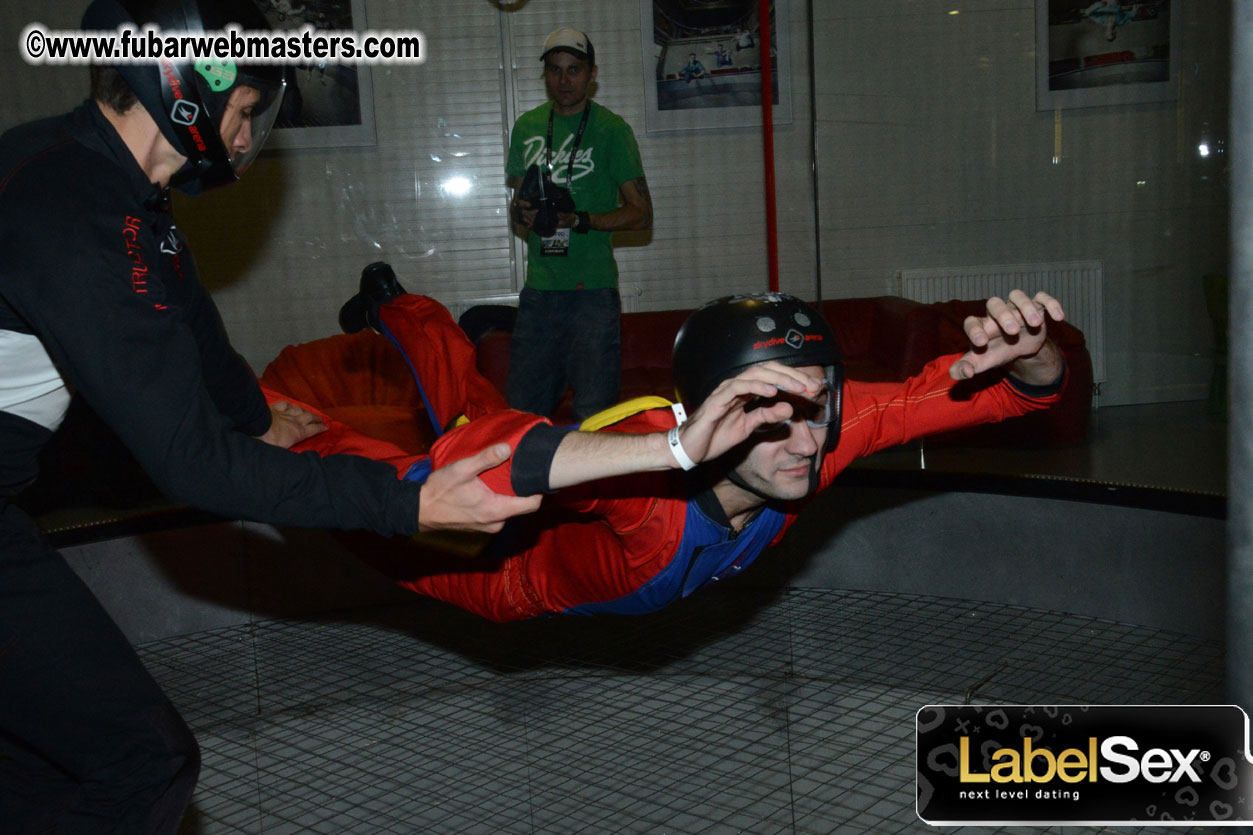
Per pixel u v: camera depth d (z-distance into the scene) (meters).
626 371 5.05
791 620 3.22
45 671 1.35
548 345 3.95
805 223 5.70
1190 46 5.36
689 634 3.17
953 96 5.61
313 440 2.01
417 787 2.31
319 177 5.44
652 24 5.52
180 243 1.60
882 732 2.44
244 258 5.44
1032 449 4.68
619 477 1.53
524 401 4.02
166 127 1.27
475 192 5.52
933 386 1.81
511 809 2.18
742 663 2.94
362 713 2.75
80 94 4.95
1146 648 2.75
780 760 2.34
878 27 5.55
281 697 2.87
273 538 3.39
